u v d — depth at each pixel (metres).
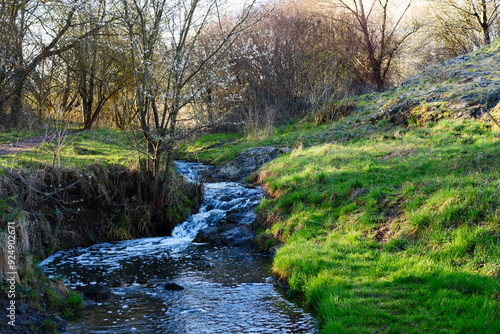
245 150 18.69
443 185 8.91
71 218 10.77
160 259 9.50
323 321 5.86
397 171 11.42
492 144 11.37
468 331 4.84
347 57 30.92
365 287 6.44
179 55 11.30
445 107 15.75
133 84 15.40
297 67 27.66
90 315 6.14
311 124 22.58
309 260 7.84
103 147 15.38
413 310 5.53
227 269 8.72
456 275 6.21
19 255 6.28
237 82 26.16
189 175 16.94
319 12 32.22
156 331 5.63
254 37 27.62
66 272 8.40
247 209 12.66
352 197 10.48
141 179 12.36
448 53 36.91
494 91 15.28
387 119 17.53
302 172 13.08
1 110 18.11
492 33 35.56
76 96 22.72
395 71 37.50
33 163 10.90
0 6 14.36
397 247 7.87
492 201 7.62
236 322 5.97
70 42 18.56
